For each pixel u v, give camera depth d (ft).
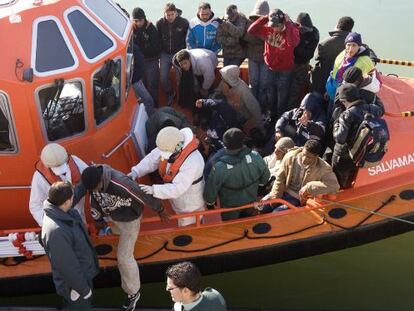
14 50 13.00
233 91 19.20
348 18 18.22
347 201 15.30
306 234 14.73
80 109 14.07
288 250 14.66
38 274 14.02
